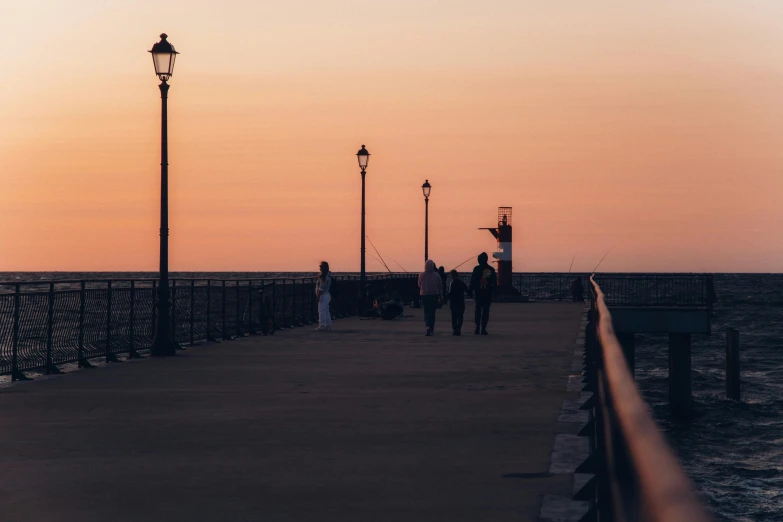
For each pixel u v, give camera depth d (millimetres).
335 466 9148
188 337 24984
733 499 21078
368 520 7078
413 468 9031
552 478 8539
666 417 36156
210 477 8641
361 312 38938
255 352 22406
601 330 5336
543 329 31469
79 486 8273
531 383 16219
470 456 9633
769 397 40844
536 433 11039
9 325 16547
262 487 8219
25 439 10688
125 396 14477
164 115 21750
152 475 8734
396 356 21328
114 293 20578
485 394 14734
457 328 28375
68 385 15898
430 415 12516
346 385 15922
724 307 118750
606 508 4121
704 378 47688
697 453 27578
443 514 7238
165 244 21641
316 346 24234
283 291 32312
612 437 3078
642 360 58219
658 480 1560
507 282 59906
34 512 7352
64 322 18391
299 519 7125
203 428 11453
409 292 52688
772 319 94125
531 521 6992
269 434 11008
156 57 21578
